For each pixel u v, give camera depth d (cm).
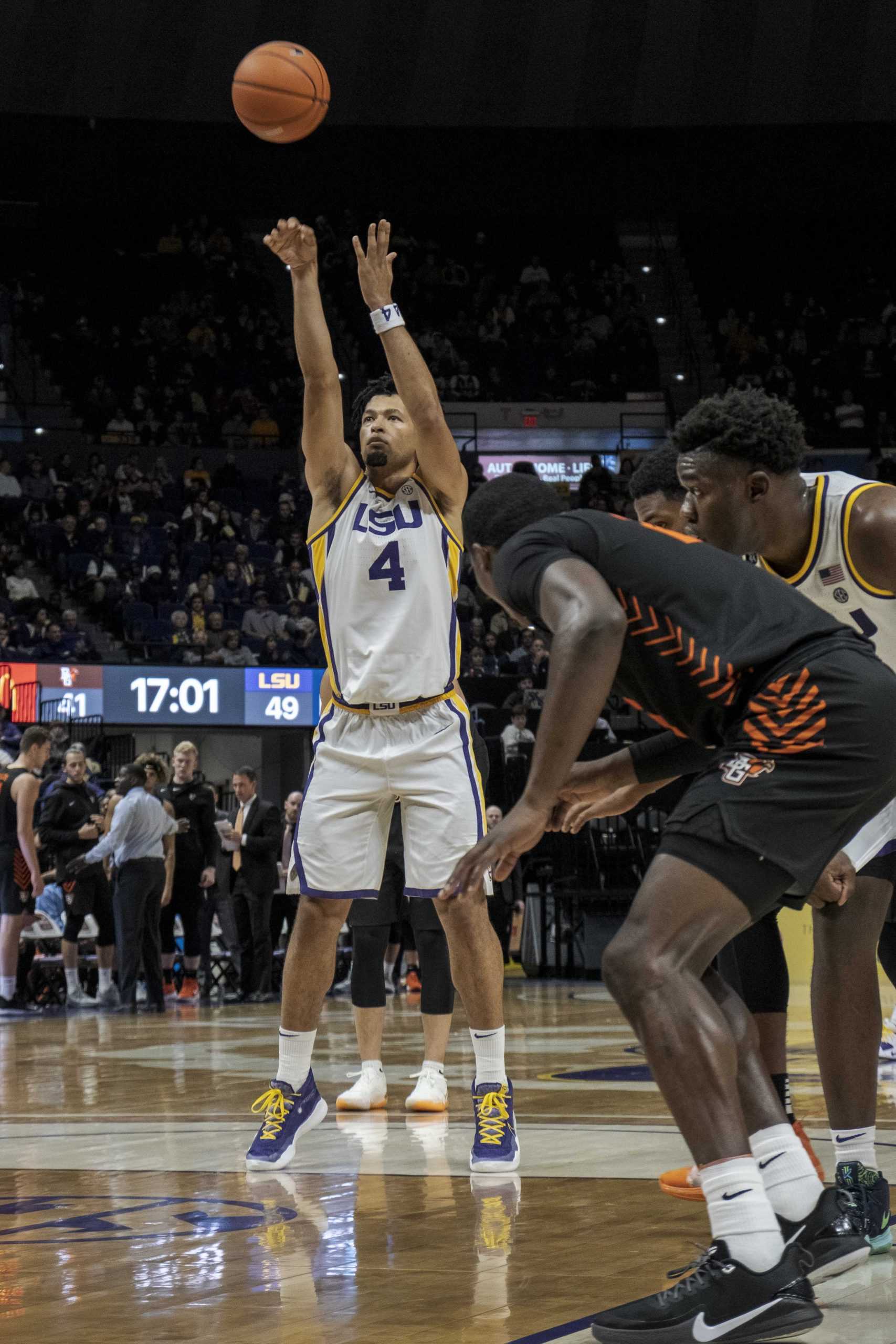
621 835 1711
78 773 1300
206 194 2994
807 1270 252
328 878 447
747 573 271
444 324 3042
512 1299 267
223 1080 677
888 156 3050
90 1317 258
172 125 2944
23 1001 1261
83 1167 432
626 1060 755
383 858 464
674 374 3055
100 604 2231
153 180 2962
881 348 3039
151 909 1227
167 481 2531
